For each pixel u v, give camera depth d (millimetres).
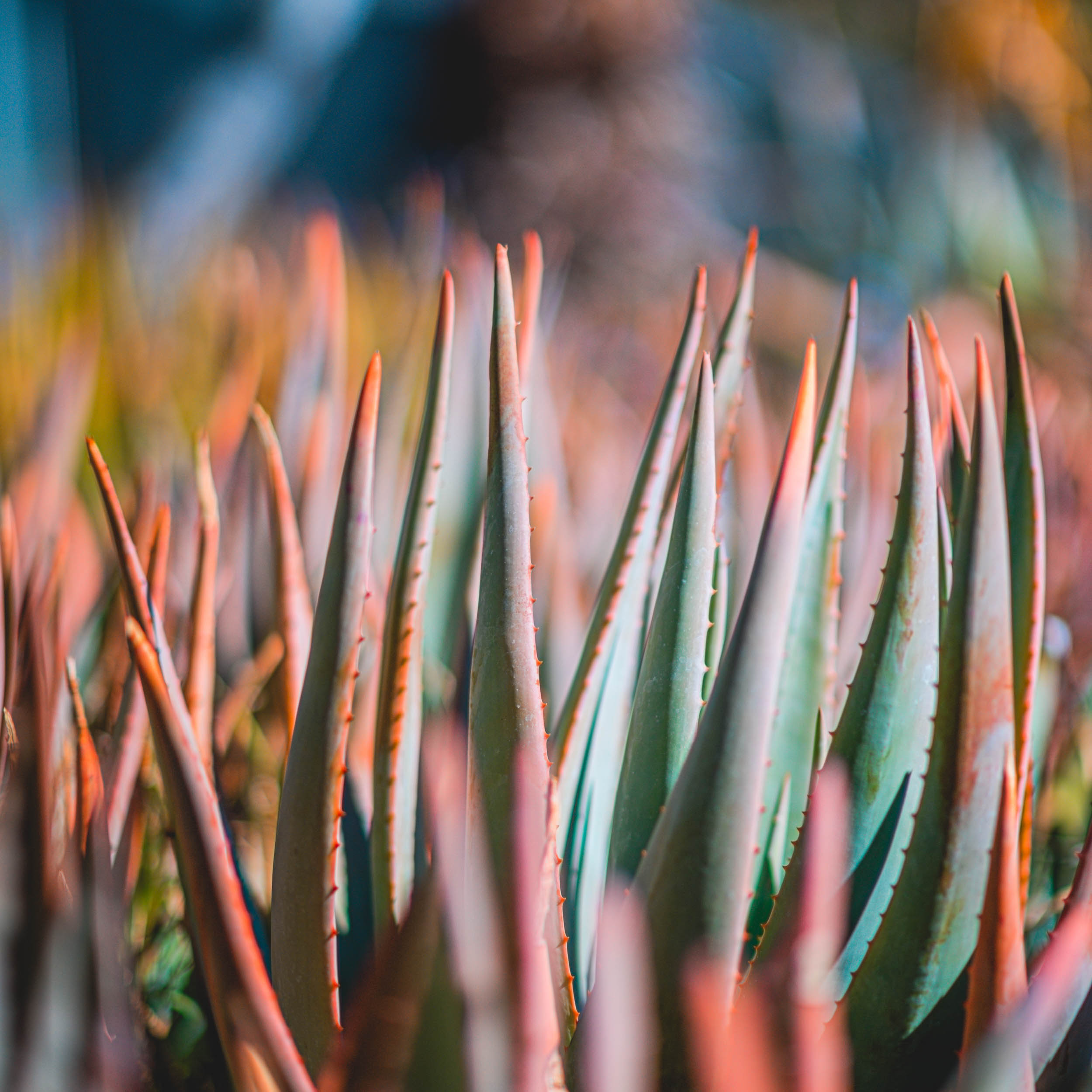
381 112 7957
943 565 949
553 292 1695
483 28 7551
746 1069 786
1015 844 828
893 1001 879
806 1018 792
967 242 4359
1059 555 1655
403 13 7785
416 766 957
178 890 1104
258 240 3943
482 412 1387
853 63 7516
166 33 5703
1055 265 4047
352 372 2125
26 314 2125
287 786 895
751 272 1035
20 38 4914
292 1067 830
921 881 868
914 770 902
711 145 7977
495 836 869
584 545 1824
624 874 931
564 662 1229
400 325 2418
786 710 961
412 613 931
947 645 861
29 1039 843
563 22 7508
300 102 5305
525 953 796
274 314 2102
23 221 2549
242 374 1564
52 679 996
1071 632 1580
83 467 1728
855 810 898
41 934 844
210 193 4535
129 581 916
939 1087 888
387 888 931
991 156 4535
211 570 990
